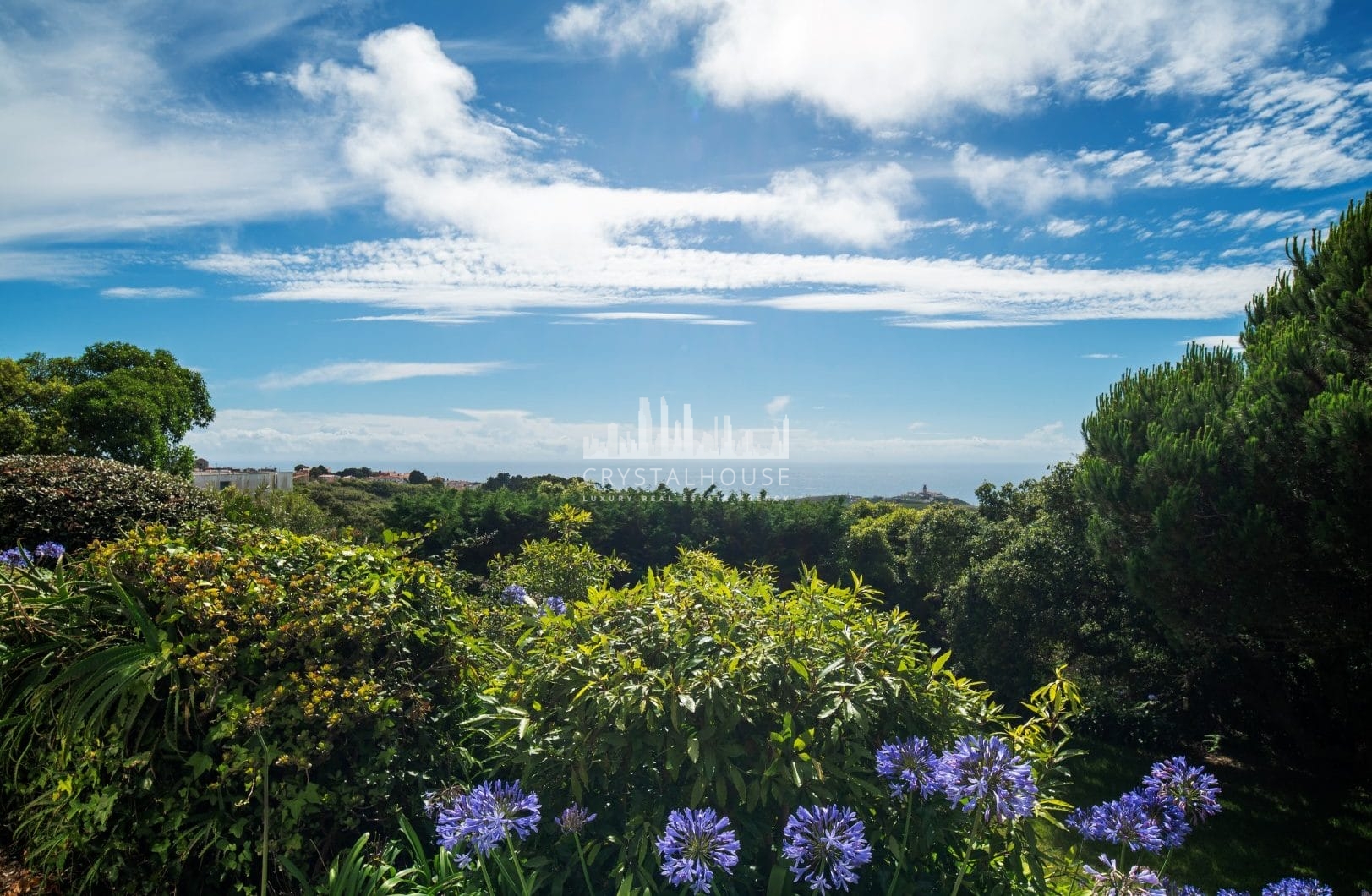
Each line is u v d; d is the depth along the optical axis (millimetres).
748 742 2521
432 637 3154
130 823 2445
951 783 1979
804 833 1930
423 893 2242
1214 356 7398
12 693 2682
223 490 9320
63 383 20969
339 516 12273
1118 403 7355
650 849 2305
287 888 2459
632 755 2434
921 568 10234
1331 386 5441
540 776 2541
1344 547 5434
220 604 2693
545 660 2729
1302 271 6855
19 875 2480
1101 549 7309
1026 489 10289
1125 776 7328
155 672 2465
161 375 22438
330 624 2730
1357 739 7902
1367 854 5691
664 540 9250
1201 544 6047
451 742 2930
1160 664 8609
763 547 9484
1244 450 5941
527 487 11664
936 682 2754
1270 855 5660
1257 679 8133
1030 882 2561
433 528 3918
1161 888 2182
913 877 2441
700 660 2551
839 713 2383
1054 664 8867
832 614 2934
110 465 6957
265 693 2553
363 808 2641
